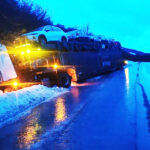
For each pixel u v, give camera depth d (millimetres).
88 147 4055
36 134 5082
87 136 4621
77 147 4098
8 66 11164
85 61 16984
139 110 6324
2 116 6840
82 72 16172
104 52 21406
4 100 8266
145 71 19312
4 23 16000
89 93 10266
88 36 19188
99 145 4105
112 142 4199
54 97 10250
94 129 5020
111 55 23328
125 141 4199
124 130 4797
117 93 9367
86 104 7793
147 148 3836
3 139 4984
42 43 12766
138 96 8281
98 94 9672
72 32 18438
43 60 12438
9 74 11086
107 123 5371
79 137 4602
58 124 5688
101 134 4668
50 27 14445
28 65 11945
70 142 4375
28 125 5895
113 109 6691
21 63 11883
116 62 24859
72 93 10984
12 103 8227
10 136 5141
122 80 13984
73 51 15133
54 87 12688
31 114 7121
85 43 17359
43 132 5160
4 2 16891
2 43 11555
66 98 9609
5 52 11250
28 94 9836
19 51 11922
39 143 4488
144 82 11977
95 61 19094
